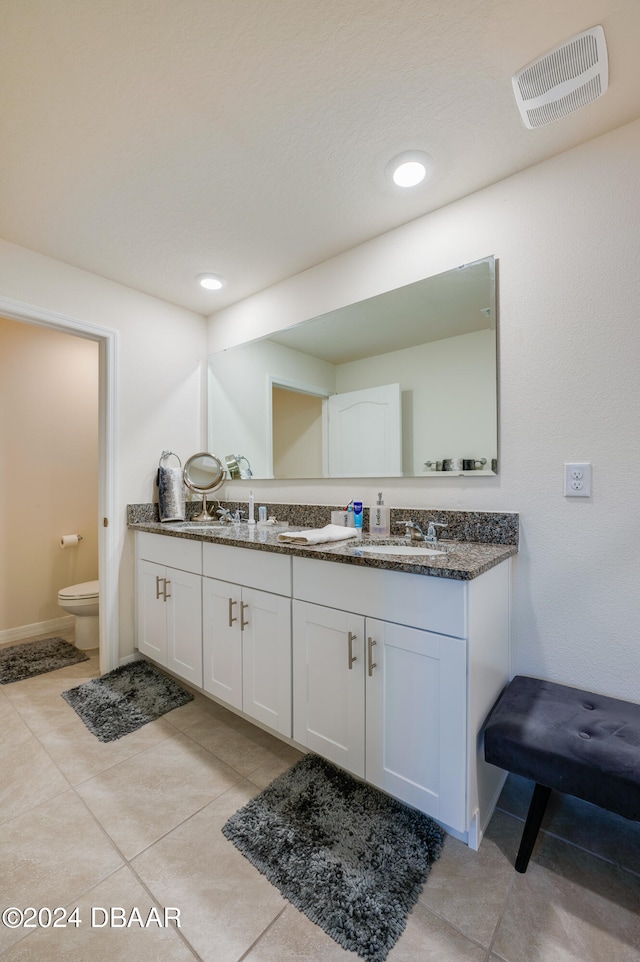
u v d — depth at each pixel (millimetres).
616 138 1320
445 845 1170
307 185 1560
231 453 2572
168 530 2035
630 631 1309
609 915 984
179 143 1360
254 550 1618
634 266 1301
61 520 3025
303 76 1141
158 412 2486
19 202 1638
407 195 1615
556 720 1133
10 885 1057
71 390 3100
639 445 1293
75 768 1498
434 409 1712
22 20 994
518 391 1508
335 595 1353
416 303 1757
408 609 1185
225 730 1735
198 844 1175
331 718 1373
